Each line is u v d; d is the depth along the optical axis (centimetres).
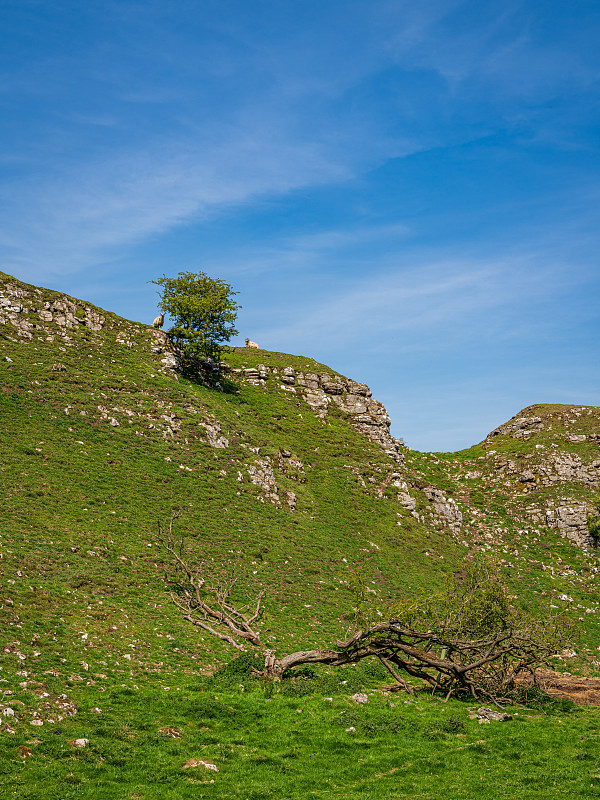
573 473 8494
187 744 2027
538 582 6353
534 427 10150
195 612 3478
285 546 5466
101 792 1608
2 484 4562
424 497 7775
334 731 2283
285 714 2427
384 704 2714
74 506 4669
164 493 5459
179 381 7712
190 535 5000
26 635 2727
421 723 2438
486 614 3128
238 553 5022
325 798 1697
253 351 10269
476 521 7825
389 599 5106
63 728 1953
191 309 8125
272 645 3572
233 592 4325
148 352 7875
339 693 2795
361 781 1856
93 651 2802
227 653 3309
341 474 7475
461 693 3058
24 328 6931
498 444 10044
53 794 1546
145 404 6744
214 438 6769
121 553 4259
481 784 1803
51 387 6200
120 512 4862
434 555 6462
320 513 6531
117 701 2302
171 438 6419
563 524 7612
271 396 8775
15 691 2133
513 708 2853
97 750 1845
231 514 5634
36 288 7625
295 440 7875
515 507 8175
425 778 1877
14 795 1498
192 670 2927
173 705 2362
